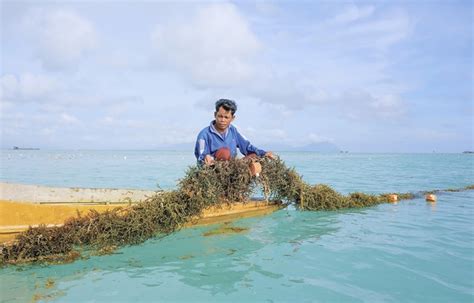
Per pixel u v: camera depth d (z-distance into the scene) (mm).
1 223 4332
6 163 32750
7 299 3135
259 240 5031
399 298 3146
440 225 6031
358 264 4039
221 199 5727
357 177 17234
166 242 4906
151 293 3279
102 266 3990
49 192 6449
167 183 14039
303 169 24656
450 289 3338
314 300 3109
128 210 4898
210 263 4098
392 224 6090
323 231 5562
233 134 6496
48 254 4113
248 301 3100
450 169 25172
